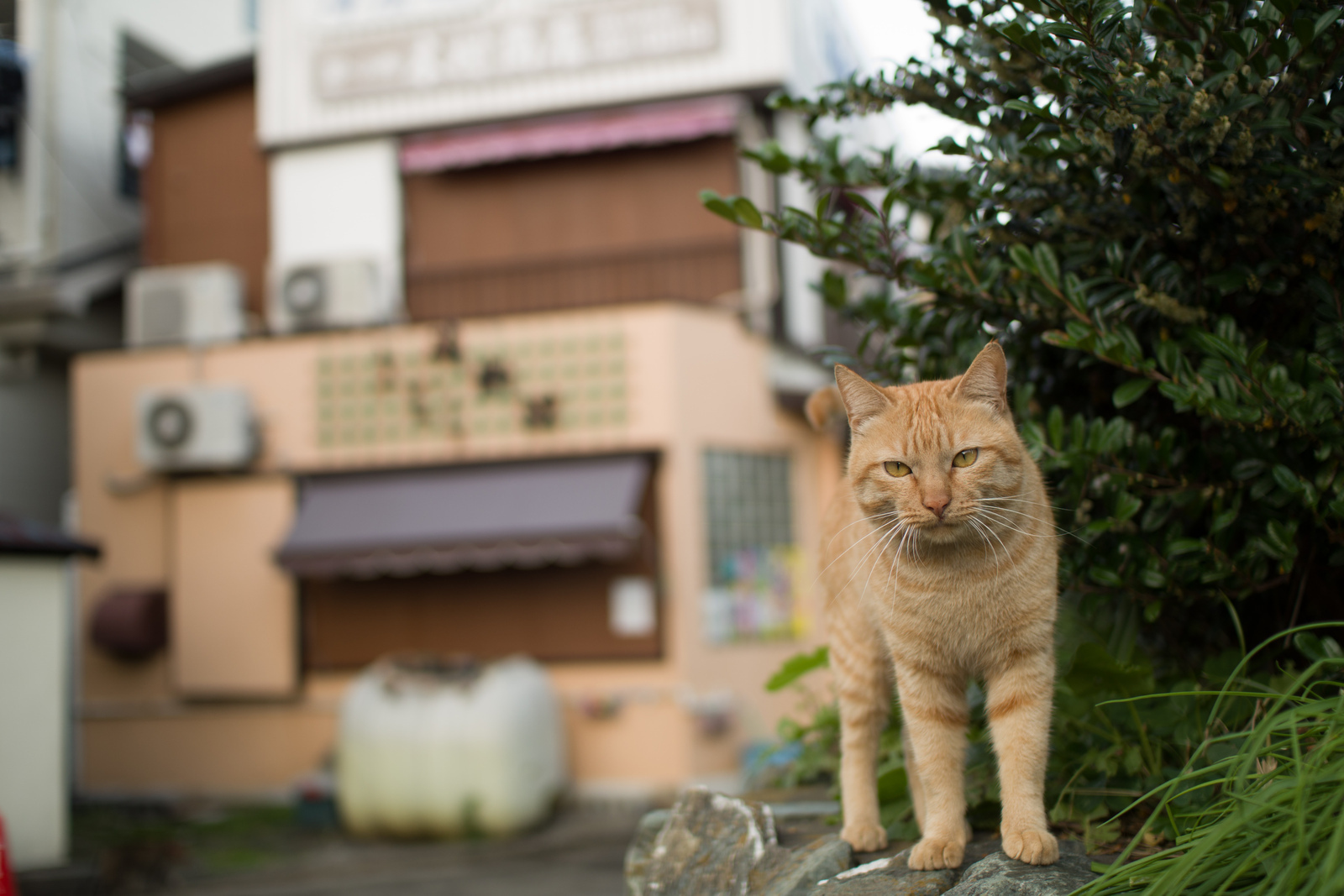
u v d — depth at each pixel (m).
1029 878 1.96
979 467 2.22
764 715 9.06
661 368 8.69
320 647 9.17
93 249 10.84
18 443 10.24
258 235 10.46
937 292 2.70
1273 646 2.61
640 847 2.78
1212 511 2.42
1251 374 2.12
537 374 8.90
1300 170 2.09
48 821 6.01
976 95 2.61
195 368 9.64
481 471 8.94
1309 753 1.89
